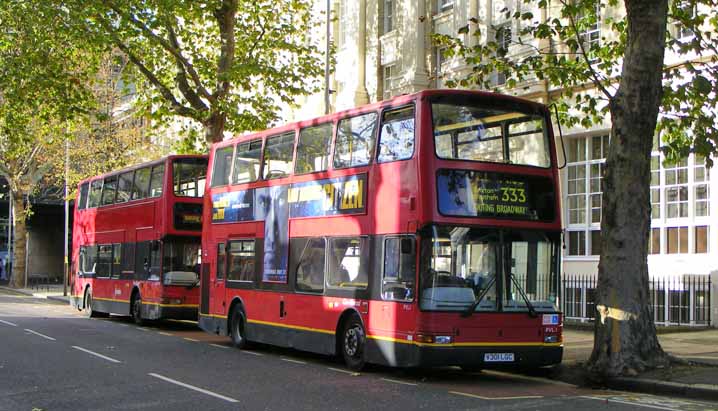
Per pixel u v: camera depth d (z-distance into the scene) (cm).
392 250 1385
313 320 1598
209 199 2094
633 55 1377
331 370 1499
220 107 2797
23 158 5078
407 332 1324
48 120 3095
